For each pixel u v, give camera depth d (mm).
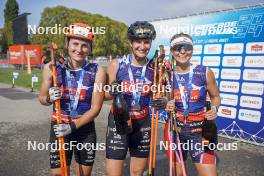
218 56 6086
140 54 2846
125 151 2932
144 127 3008
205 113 2902
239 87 5750
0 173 4105
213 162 2842
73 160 4590
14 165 4414
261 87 5391
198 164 2877
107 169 2949
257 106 5480
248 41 5531
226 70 5957
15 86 15734
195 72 2936
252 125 5582
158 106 2895
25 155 4855
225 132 6051
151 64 2979
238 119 5809
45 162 4551
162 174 4043
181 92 2947
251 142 5551
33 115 8062
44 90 2766
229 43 5863
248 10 5504
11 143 5496
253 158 4793
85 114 2727
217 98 3057
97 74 2775
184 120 2963
